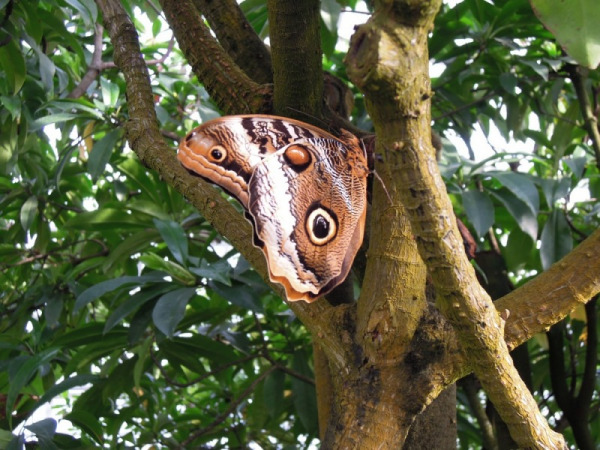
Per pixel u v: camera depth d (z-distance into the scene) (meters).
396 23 0.41
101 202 0.97
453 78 0.84
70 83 0.90
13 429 0.69
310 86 0.56
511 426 0.48
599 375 0.87
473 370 0.48
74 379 0.67
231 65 0.59
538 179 0.75
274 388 0.79
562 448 0.48
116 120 0.78
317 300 0.53
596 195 0.89
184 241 0.71
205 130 0.49
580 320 0.84
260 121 0.50
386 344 0.50
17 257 0.92
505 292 0.75
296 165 0.50
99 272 0.91
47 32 0.86
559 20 0.44
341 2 0.75
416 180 0.43
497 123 0.87
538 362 0.86
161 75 0.91
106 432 0.79
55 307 0.80
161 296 0.69
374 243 0.51
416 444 0.57
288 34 0.54
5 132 0.80
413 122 0.42
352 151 0.52
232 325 0.86
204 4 0.64
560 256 0.74
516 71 0.85
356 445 0.50
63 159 0.78
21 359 0.68
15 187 0.90
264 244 0.49
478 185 0.77
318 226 0.50
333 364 0.52
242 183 0.49
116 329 0.73
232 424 0.92
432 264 0.45
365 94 0.42
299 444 0.93
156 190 0.85
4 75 0.81
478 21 0.80
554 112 0.85
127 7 0.86
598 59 0.43
